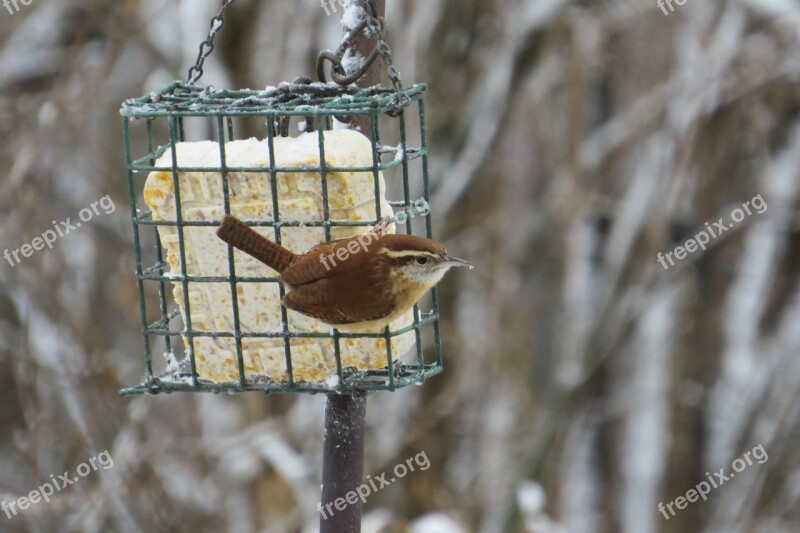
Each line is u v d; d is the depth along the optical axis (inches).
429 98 518.6
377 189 250.4
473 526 526.6
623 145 580.7
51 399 521.3
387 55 247.1
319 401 524.1
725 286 616.7
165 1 536.7
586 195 540.4
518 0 528.7
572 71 534.3
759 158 568.7
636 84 601.0
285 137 259.6
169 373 268.8
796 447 551.8
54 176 550.3
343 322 242.5
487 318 554.6
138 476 471.5
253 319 256.8
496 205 561.0
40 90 574.2
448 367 535.8
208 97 268.1
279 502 550.9
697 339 618.8
